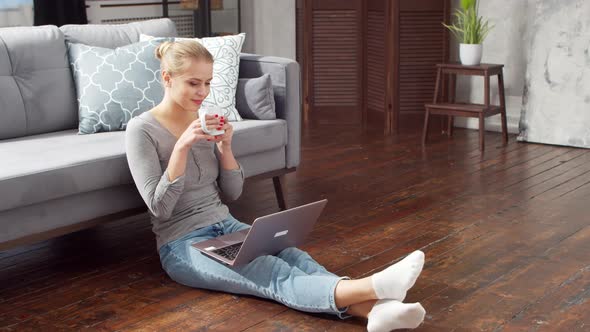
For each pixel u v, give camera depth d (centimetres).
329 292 232
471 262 290
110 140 305
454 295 260
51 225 268
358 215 350
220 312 248
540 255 297
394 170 431
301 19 555
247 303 254
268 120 345
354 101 559
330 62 552
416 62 530
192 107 262
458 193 384
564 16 480
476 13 534
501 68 498
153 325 239
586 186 393
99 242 317
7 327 239
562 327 235
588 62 475
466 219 343
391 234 324
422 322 239
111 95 323
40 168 261
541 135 495
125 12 497
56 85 327
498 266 286
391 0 516
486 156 463
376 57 539
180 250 264
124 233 329
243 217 352
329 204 368
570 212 350
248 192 391
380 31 530
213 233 271
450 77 531
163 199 258
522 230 326
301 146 491
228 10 555
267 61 352
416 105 536
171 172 257
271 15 570
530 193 382
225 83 344
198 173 270
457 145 495
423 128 519
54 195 265
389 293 220
